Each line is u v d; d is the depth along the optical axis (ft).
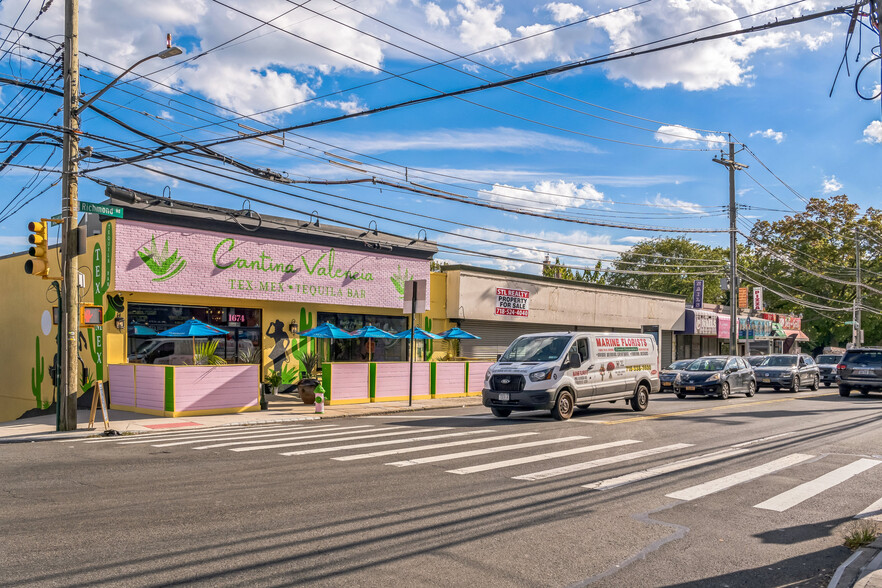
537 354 57.16
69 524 22.30
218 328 68.23
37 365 75.66
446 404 73.15
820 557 20.21
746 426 51.49
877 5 26.91
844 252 196.03
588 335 58.85
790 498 27.66
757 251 200.23
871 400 81.20
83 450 39.93
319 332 72.90
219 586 16.81
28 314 78.13
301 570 18.07
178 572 17.76
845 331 194.80
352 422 55.93
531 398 53.83
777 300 198.18
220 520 22.91
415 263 90.12
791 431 48.73
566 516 24.22
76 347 51.26
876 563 18.67
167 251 65.98
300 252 77.15
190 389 59.26
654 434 46.09
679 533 22.39
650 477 31.30
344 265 81.61
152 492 27.25
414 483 29.27
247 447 40.14
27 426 54.24
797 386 100.58
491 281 99.55
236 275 71.31
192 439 44.78
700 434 46.50
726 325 156.04
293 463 34.19
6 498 26.17
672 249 196.34
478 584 17.34
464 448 39.29
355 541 20.74
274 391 73.82
